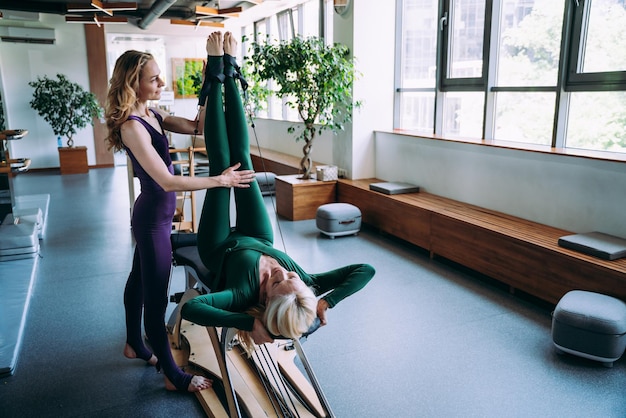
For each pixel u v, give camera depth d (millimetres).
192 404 2668
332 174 6547
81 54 11219
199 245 2359
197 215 6570
